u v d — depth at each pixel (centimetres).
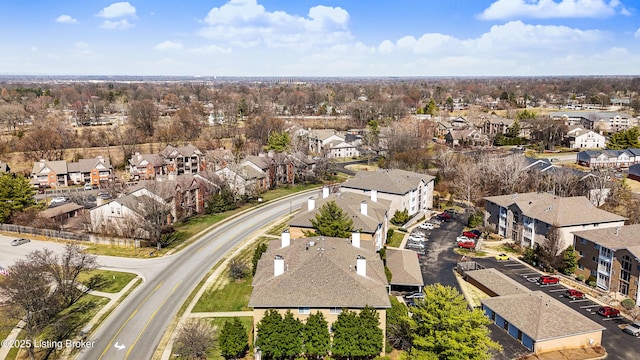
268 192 12369
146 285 6631
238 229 9188
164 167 14300
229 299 6159
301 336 4556
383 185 9638
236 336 4672
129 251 7981
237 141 17850
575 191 10469
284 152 14438
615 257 6291
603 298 6178
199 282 6719
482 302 5669
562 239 7344
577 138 17012
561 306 5309
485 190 11319
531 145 17725
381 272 5288
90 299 6197
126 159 15550
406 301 5969
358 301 4594
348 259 5250
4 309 5553
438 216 10119
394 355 4716
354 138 18850
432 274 7025
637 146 15575
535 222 7850
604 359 4791
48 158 15075
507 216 8594
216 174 11325
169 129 18750
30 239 8719
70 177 13650
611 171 11719
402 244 8269
